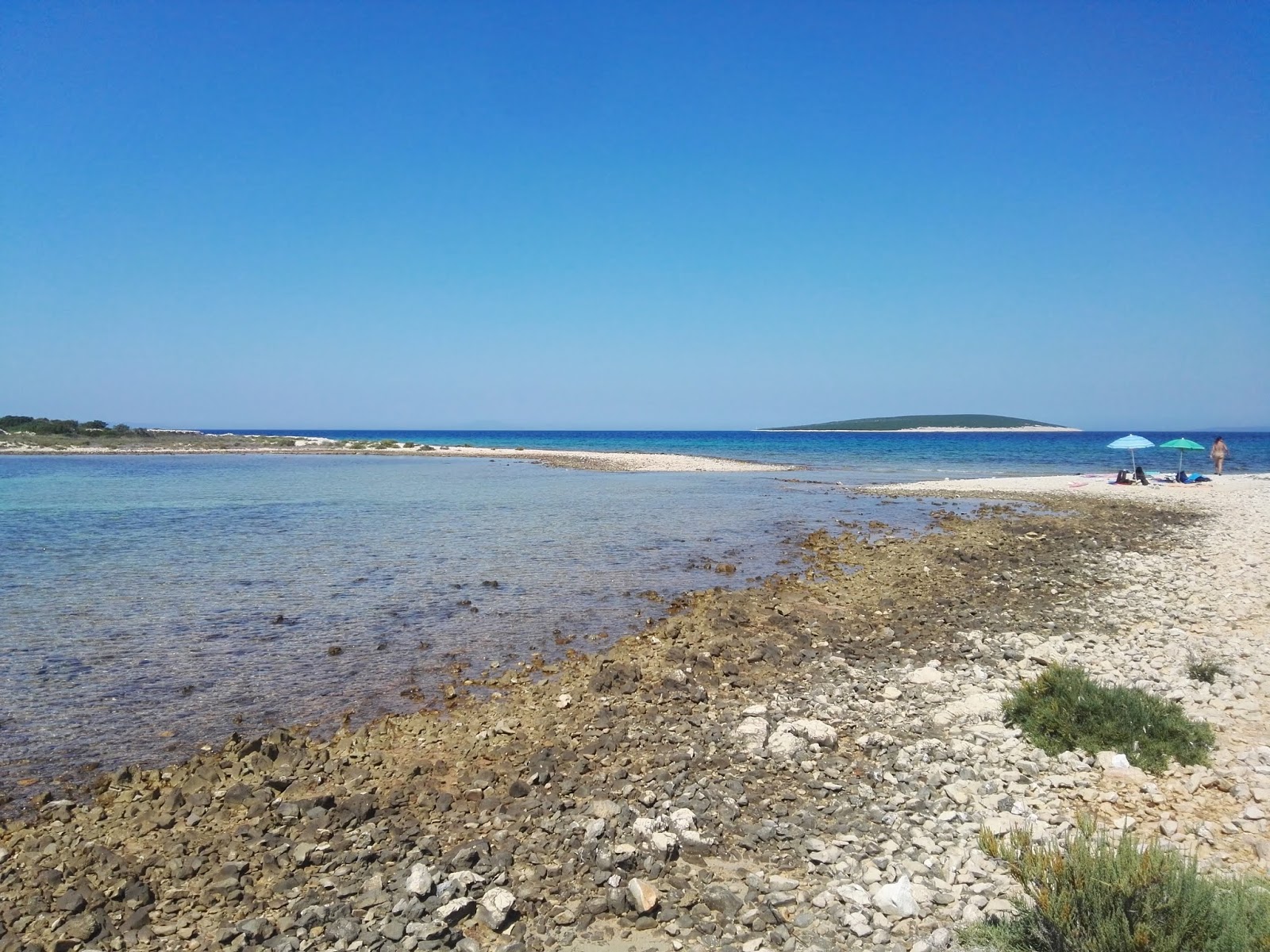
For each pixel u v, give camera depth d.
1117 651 12.55
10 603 15.94
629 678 11.30
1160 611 15.28
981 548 22.73
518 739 9.27
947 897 5.84
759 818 7.23
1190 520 27.95
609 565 20.41
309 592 17.08
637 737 9.21
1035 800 7.42
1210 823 6.82
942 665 12.27
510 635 13.90
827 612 15.62
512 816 7.26
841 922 5.59
